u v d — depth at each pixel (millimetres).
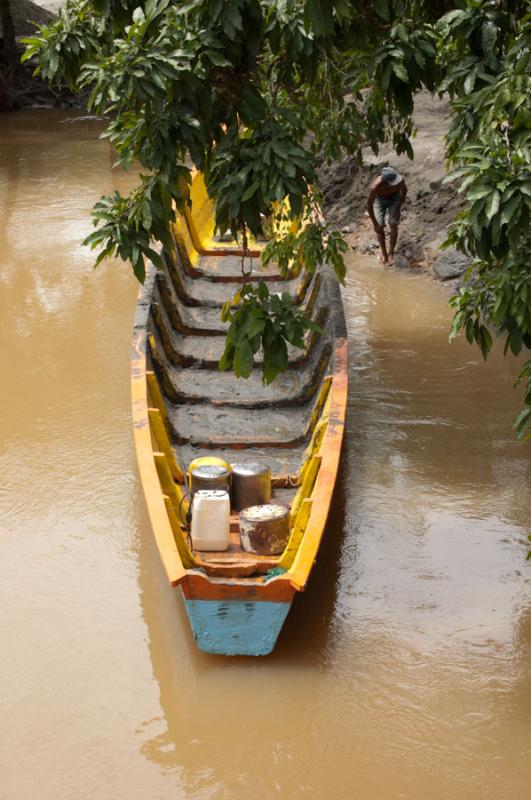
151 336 12492
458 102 6918
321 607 9859
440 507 11625
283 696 8672
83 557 10695
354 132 12109
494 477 12258
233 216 7133
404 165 21078
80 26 8117
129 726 8328
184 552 9148
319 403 11477
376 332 16781
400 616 9727
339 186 22438
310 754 8031
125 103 7207
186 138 7109
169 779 7770
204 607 8656
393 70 7098
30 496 11812
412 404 14188
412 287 18688
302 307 14523
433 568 10484
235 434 11852
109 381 14836
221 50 7000
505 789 7648
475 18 7035
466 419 13734
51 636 9430
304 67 7410
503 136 6770
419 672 8961
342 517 11430
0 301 18156
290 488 10836
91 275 19562
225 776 7812
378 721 8383
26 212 23406
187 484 10664
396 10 7023
